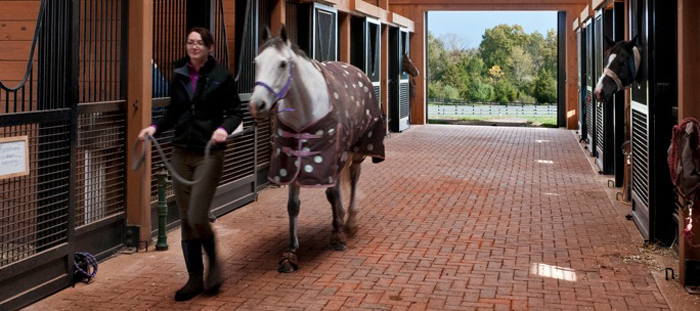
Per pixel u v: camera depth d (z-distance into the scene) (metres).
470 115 25.42
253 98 3.92
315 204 7.23
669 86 5.26
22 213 4.13
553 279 4.56
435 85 33.22
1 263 3.87
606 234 5.88
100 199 4.97
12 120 3.78
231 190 6.89
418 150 12.39
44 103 4.18
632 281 4.52
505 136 15.16
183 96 4.08
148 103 5.24
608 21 9.09
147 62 5.21
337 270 4.77
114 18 5.21
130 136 5.20
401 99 16.44
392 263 4.95
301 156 4.56
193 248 4.19
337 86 4.81
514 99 32.44
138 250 5.25
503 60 33.53
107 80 5.25
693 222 4.28
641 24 6.15
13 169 3.83
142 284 4.45
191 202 4.04
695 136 4.16
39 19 4.07
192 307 4.01
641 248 5.38
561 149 12.58
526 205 7.20
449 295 4.22
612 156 9.28
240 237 5.76
